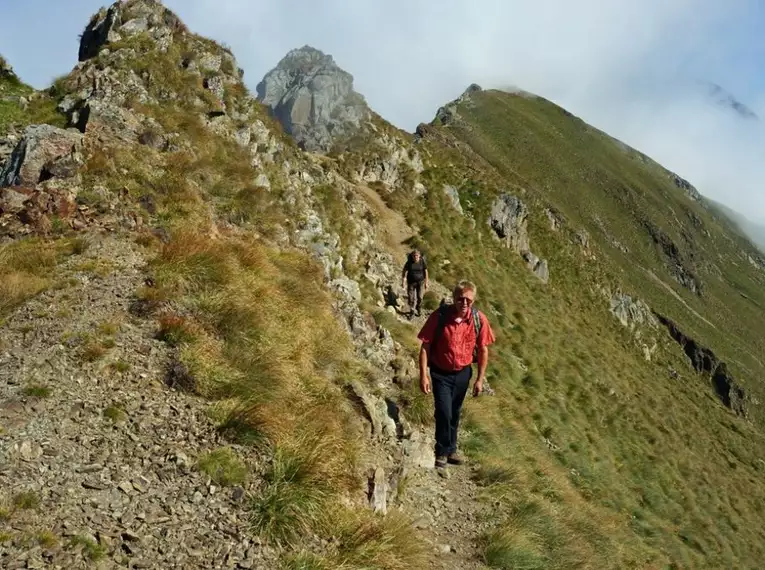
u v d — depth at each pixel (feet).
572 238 216.54
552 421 66.69
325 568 16.83
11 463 16.20
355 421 27.43
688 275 613.93
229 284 29.78
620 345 163.73
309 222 58.23
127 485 16.85
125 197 37.24
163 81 59.00
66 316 24.39
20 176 36.32
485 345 28.02
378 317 50.62
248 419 20.89
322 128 126.52
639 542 50.75
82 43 72.08
